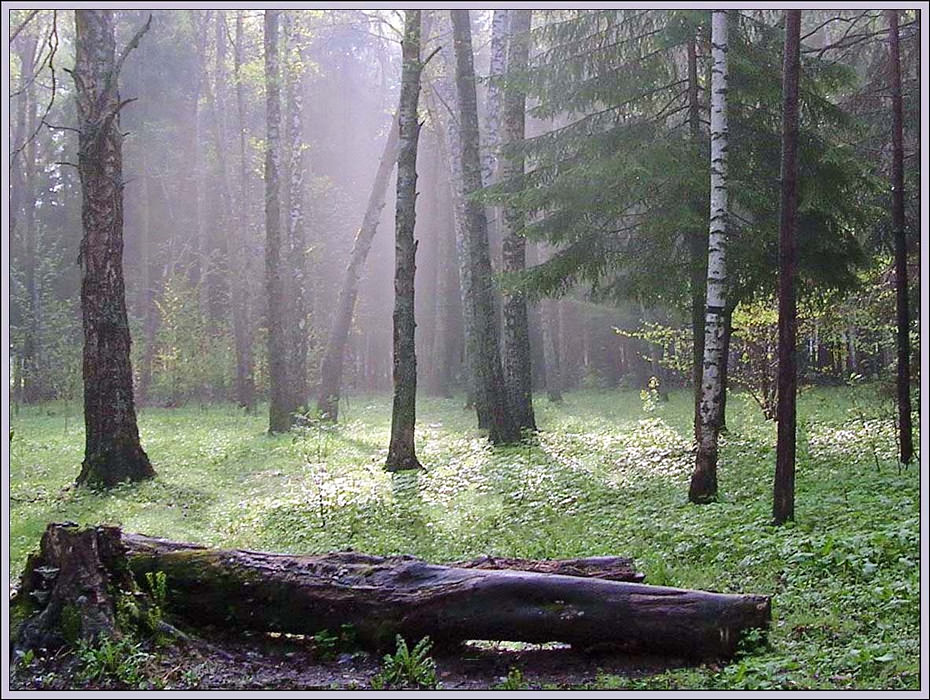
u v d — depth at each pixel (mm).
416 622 6719
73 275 47469
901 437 13328
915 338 17781
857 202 15875
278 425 23906
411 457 16656
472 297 23203
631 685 5941
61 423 26656
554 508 12438
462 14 20188
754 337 18984
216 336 38312
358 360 51906
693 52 15922
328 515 12484
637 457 16297
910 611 6902
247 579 7027
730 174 15188
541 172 16422
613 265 16281
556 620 6504
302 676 6469
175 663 6602
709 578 8398
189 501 14203
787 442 10297
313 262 41344
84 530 6949
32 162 36250
